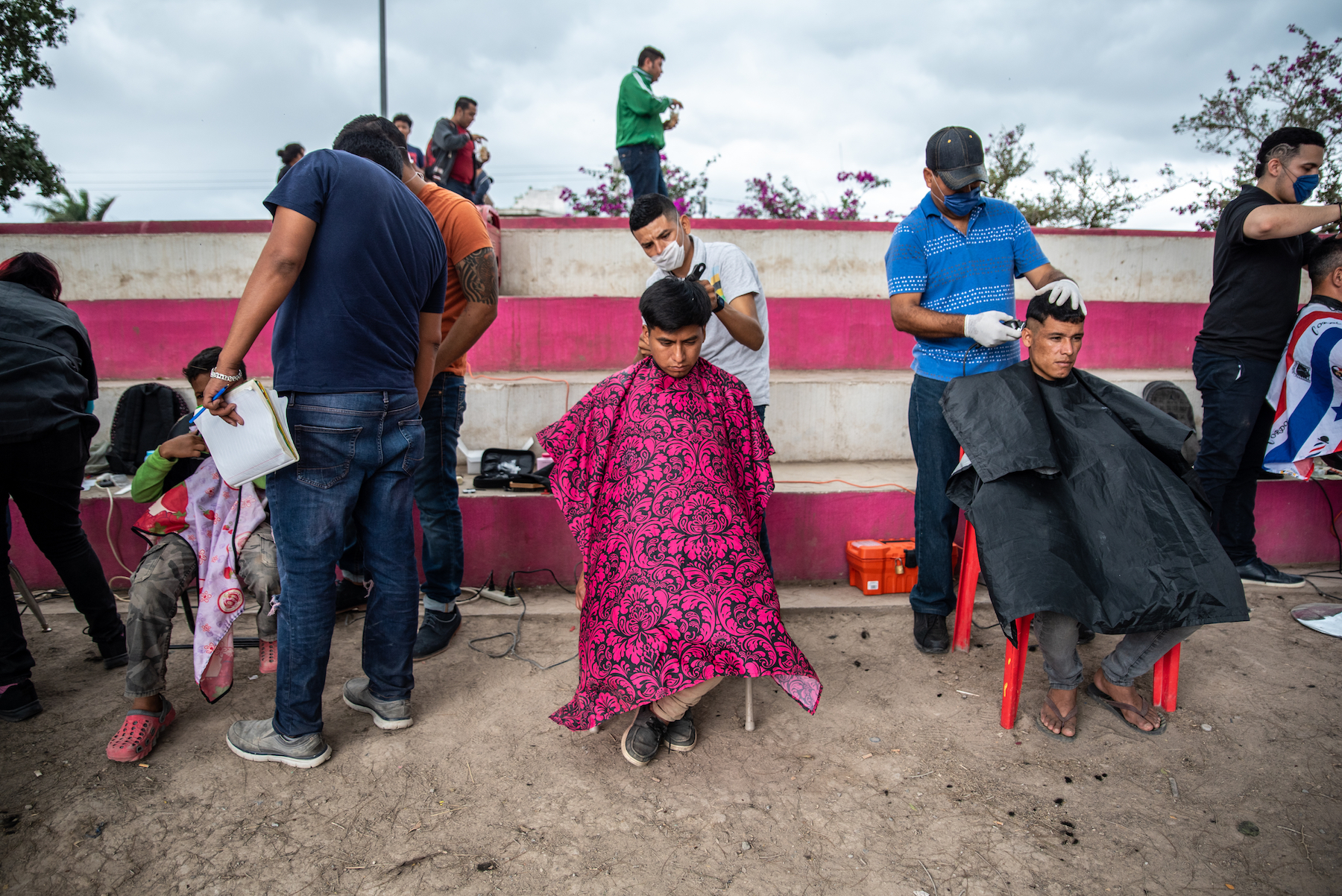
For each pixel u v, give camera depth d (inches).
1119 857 71.7
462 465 156.5
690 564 79.3
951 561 121.6
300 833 74.8
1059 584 84.4
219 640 88.0
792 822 76.7
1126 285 205.8
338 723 94.6
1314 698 99.8
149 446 141.9
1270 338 126.0
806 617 126.7
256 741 85.1
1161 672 96.2
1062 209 282.2
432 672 107.3
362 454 81.7
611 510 84.7
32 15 287.9
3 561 93.2
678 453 83.7
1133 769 85.4
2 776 83.1
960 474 98.4
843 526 137.6
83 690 102.5
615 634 79.1
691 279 95.0
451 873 69.6
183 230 183.0
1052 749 89.2
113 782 82.0
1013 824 76.2
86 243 181.2
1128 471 88.9
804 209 273.7
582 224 196.7
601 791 81.6
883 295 201.0
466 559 134.1
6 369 92.0
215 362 90.0
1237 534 138.6
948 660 112.0
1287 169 121.6
